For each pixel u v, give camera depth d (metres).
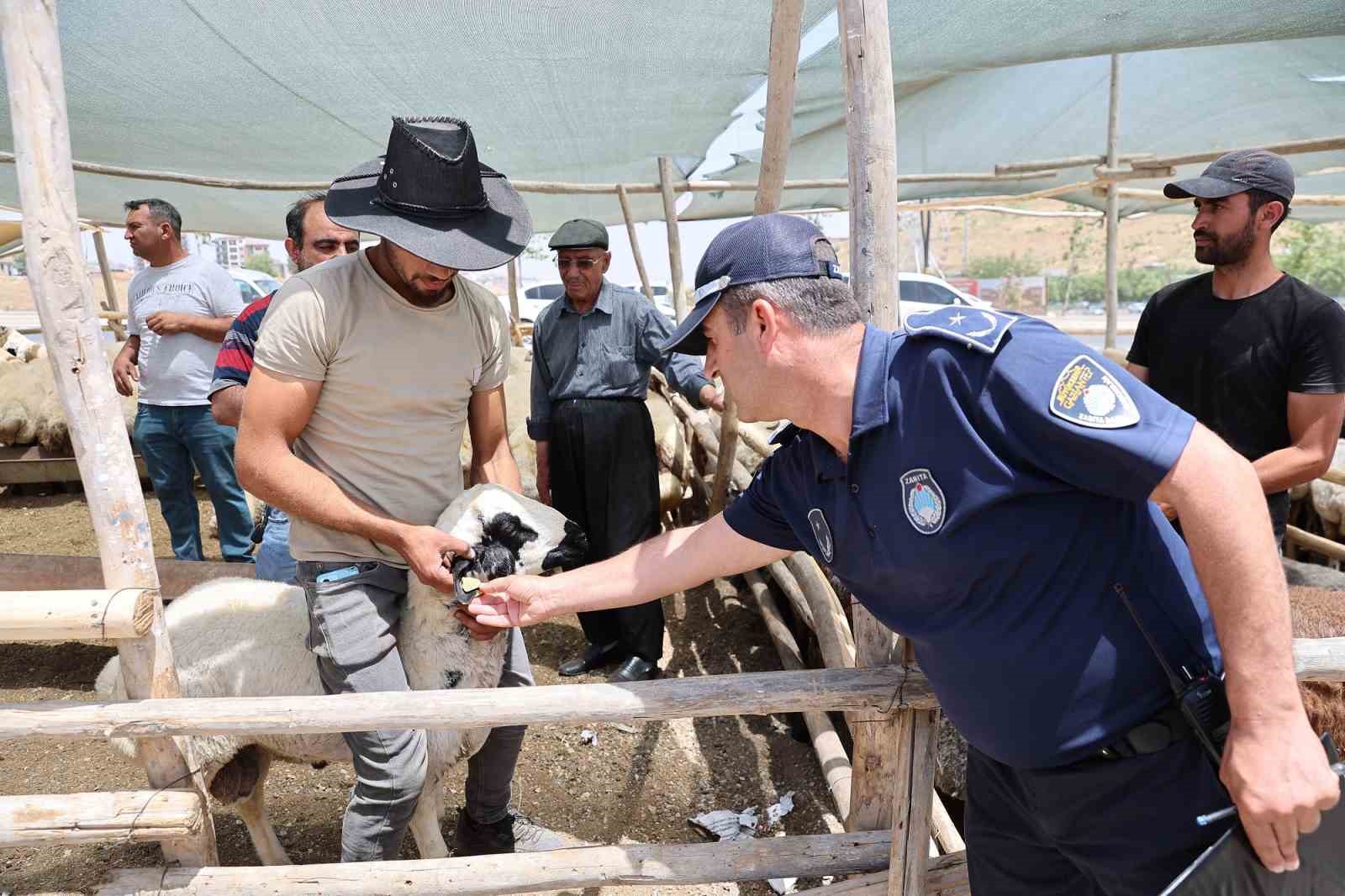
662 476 5.80
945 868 2.18
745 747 3.71
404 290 2.20
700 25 3.48
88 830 2.04
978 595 1.49
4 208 7.17
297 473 2.08
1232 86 6.68
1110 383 1.31
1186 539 1.31
